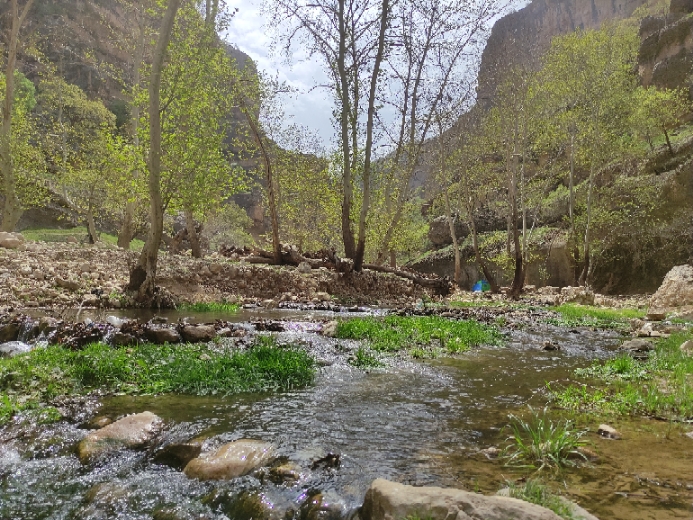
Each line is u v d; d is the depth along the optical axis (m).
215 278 17.31
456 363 7.67
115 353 6.64
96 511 3.04
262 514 2.93
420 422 4.68
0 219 39.69
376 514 2.75
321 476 3.41
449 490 2.78
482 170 32.38
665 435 4.30
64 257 16.38
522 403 5.38
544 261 36.31
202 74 15.62
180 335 8.27
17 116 26.61
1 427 4.44
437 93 23.75
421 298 23.11
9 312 9.82
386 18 19.88
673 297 16.08
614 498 3.01
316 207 35.78
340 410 5.04
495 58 23.66
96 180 28.31
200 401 5.31
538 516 2.50
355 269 21.67
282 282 18.59
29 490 3.34
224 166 17.34
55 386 5.54
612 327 13.43
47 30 47.12
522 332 11.88
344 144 21.39
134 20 26.48
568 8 83.31
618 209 32.94
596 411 5.07
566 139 29.45
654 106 32.50
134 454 3.92
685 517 2.75
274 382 6.03
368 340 9.23
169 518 2.94
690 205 29.75
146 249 13.06
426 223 46.66
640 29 45.47
